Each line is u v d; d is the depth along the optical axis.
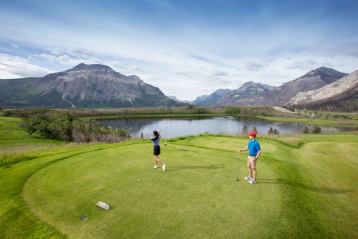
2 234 8.95
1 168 17.73
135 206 10.23
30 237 8.63
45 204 10.77
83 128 66.88
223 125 135.00
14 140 54.34
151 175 14.01
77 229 8.77
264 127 125.50
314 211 10.61
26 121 68.12
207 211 9.77
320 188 13.82
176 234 8.27
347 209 11.41
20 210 10.30
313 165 18.91
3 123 70.88
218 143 26.92
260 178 13.88
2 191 12.54
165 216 9.41
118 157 18.52
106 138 64.81
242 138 31.92
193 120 170.12
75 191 11.99
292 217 9.57
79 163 17.00
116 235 8.30
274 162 17.92
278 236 8.32
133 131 108.12
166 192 11.59
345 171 17.56
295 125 136.88
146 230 8.52
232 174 14.41
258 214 9.58
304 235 8.64
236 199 10.89
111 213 9.71
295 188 12.81
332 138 35.78
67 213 9.91
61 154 20.58
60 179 13.83
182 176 13.88
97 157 18.64
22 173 15.25
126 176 13.86
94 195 11.39
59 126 63.59
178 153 20.02
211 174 14.34
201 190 11.85
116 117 186.38
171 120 169.00
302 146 27.64
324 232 9.12
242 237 8.13
